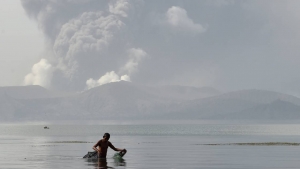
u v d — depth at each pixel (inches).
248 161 1551.4
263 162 1514.5
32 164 1456.7
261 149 2191.2
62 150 2180.1
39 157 1732.3
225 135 5201.8
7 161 1563.7
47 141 3410.4
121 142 3253.0
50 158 1680.6
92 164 1453.0
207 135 5172.2
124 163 1489.9
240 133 6087.6
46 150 2183.8
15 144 2901.1
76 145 2709.2
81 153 1956.2
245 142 3110.2
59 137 4500.5
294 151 2032.5
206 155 1827.0
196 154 1888.5
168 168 1346.0
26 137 4557.1
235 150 2137.1
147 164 1459.2
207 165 1428.4
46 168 1339.8
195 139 3853.3
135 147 2497.5
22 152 2037.4
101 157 1651.1
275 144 2689.5
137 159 1641.2
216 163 1487.5
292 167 1362.0
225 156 1766.7
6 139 3924.7
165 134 5708.7
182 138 4170.8
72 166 1397.6
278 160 1582.2
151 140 3641.7
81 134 5826.8
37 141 3432.6
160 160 1599.4
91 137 4527.6
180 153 1957.4
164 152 2032.5
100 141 1654.8
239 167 1370.6
